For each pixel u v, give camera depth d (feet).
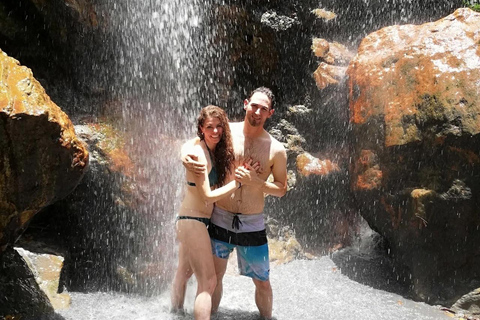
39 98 12.41
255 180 13.07
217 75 22.39
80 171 13.55
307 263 20.86
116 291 17.16
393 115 17.97
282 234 21.59
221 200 13.78
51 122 12.27
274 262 20.42
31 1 18.20
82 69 19.21
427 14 27.71
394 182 18.02
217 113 13.14
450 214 17.06
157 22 20.43
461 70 17.34
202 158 12.85
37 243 17.03
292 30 23.29
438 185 17.08
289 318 15.38
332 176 22.03
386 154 18.10
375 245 21.94
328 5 25.95
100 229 17.70
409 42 18.92
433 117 17.11
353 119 19.30
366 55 19.61
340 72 22.81
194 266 13.03
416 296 17.67
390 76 18.45
